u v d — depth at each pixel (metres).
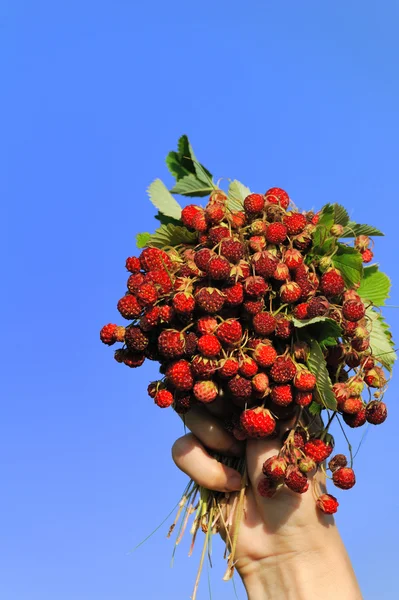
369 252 0.67
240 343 0.62
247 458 0.65
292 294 0.62
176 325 0.63
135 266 0.64
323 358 0.60
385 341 0.66
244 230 0.64
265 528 0.65
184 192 0.74
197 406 0.67
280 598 0.64
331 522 0.64
